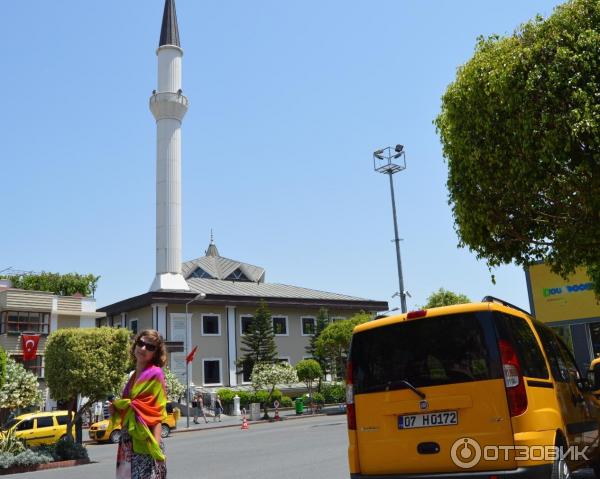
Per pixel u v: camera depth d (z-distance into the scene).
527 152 9.24
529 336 6.05
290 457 13.98
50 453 18.16
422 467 5.47
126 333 21.16
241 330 52.91
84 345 20.09
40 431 24.45
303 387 52.09
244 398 45.91
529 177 9.39
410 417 5.62
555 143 8.85
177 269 52.03
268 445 17.98
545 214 9.95
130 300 49.91
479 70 10.05
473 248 10.98
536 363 5.83
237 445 18.92
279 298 54.62
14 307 37.72
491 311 5.54
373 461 5.75
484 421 5.27
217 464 13.73
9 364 21.81
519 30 10.12
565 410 6.07
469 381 5.40
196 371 49.09
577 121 8.62
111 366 20.47
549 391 5.77
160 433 4.39
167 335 48.53
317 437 19.64
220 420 39.91
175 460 15.48
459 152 10.46
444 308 5.77
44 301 38.97
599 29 8.98
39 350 38.09
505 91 9.45
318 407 46.25
